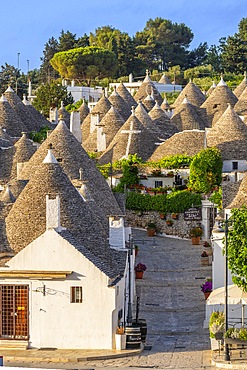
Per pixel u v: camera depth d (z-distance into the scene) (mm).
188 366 51375
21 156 86125
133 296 68062
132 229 91500
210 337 55688
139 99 141375
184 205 87312
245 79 138500
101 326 55500
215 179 88812
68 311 55688
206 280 72750
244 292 56562
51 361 52812
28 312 55969
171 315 65000
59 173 59281
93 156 106500
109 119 114250
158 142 105438
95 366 51406
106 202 71438
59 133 75062
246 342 52281
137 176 95750
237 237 56469
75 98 186875
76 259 55562
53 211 56406
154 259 79000
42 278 55625
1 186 78000
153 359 53281
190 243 85500
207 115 122562
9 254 57688
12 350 55531
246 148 99250
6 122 108625
